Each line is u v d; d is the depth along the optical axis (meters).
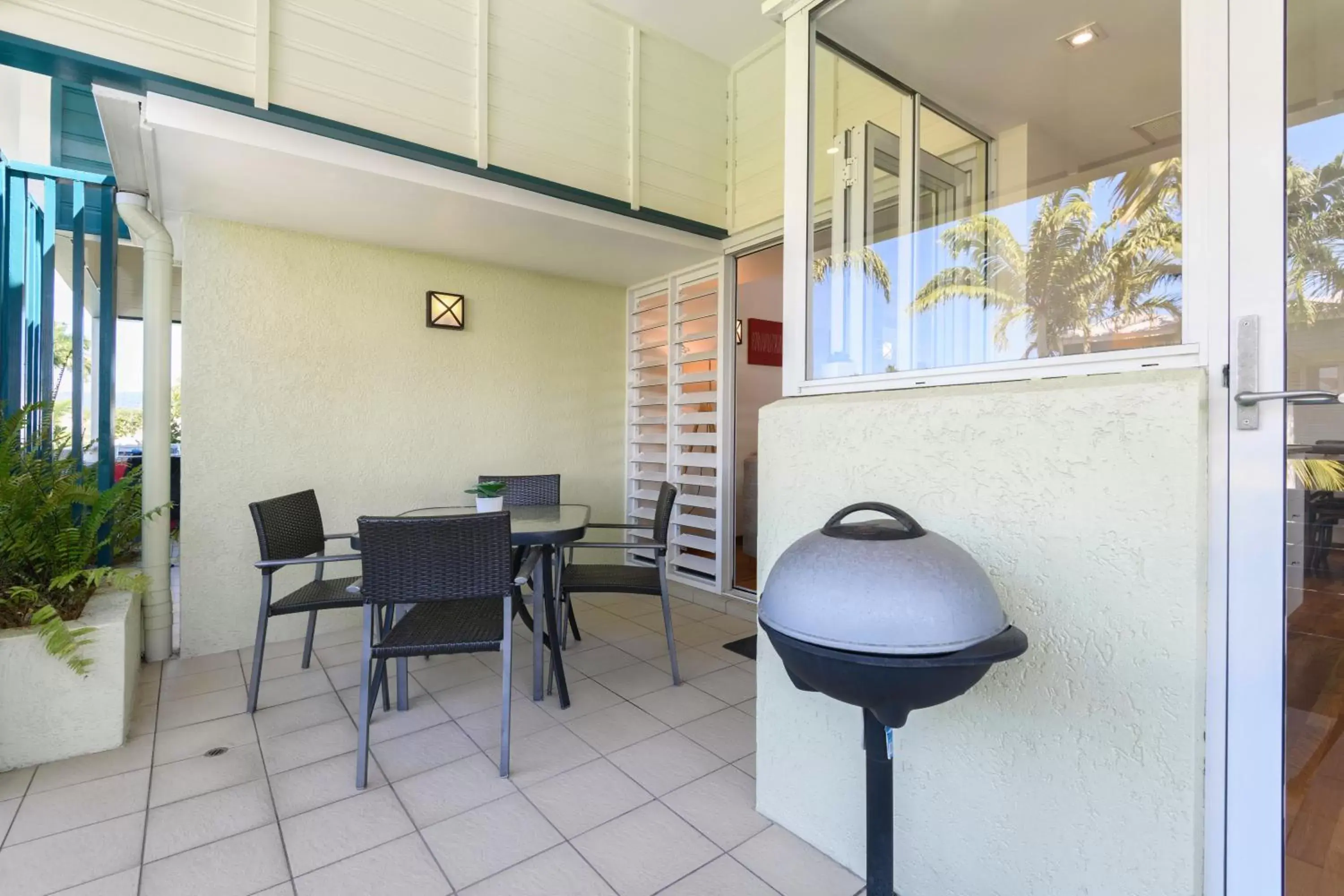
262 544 2.47
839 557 1.09
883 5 1.81
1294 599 1.09
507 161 3.01
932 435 1.42
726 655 3.14
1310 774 1.14
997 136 1.89
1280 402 1.07
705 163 3.82
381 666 2.43
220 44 2.28
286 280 3.31
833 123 1.90
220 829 1.74
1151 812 1.14
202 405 3.09
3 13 1.96
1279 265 1.07
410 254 3.72
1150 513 1.12
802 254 1.85
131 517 2.84
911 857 1.50
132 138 2.40
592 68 3.31
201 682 2.76
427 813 1.82
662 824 1.78
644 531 4.65
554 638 2.56
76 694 2.13
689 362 4.24
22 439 2.69
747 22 3.49
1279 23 1.07
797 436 1.70
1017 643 1.03
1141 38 1.45
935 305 1.80
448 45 2.82
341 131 2.50
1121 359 1.25
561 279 4.42
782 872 1.60
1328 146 1.10
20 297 2.75
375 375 3.59
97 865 1.60
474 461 3.99
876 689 1.03
